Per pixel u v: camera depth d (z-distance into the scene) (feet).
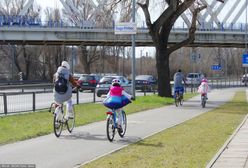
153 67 379.14
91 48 349.61
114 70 369.30
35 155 39.63
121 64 391.65
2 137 49.49
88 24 249.75
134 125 63.46
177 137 50.70
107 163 35.70
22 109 81.20
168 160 37.04
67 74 52.47
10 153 40.52
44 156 39.19
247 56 203.41
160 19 122.21
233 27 270.67
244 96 149.79
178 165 35.04
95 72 393.09
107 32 250.57
